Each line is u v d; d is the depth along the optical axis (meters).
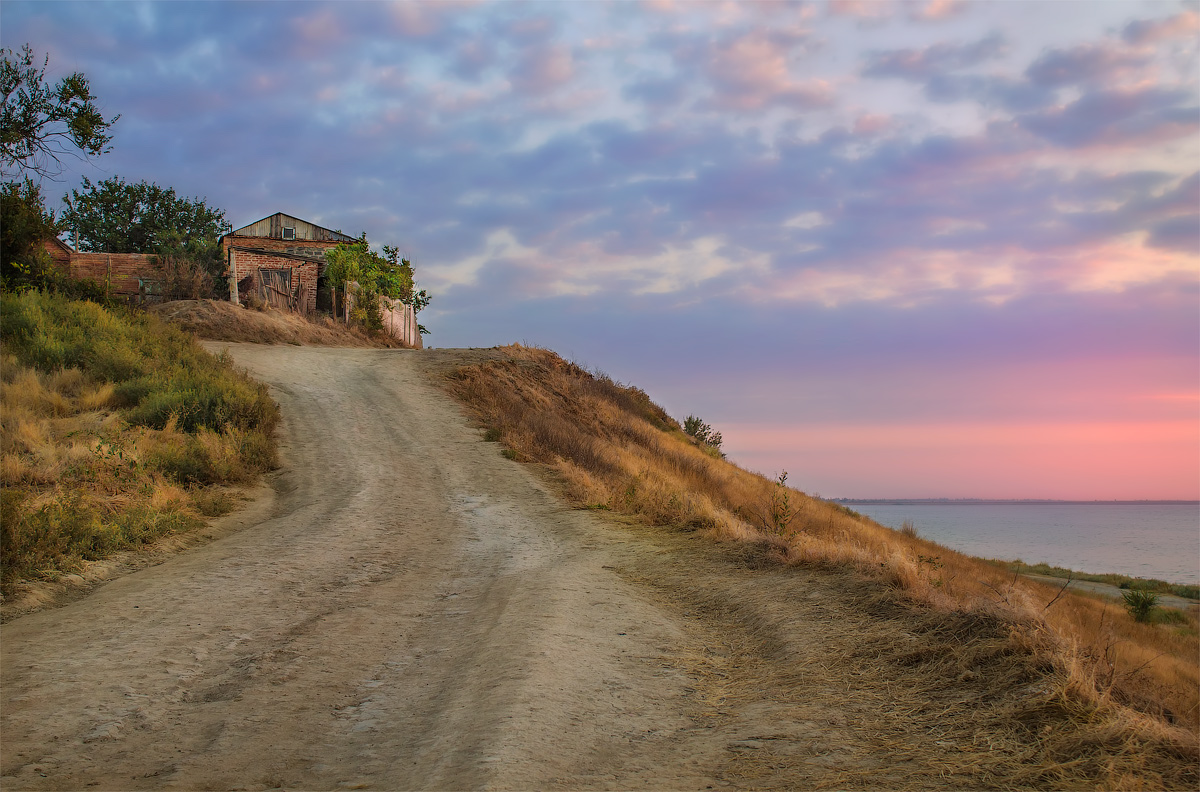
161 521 10.84
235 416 17.66
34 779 3.87
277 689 5.41
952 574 9.27
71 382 17.95
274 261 37.03
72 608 7.45
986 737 4.04
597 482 16.38
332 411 21.89
